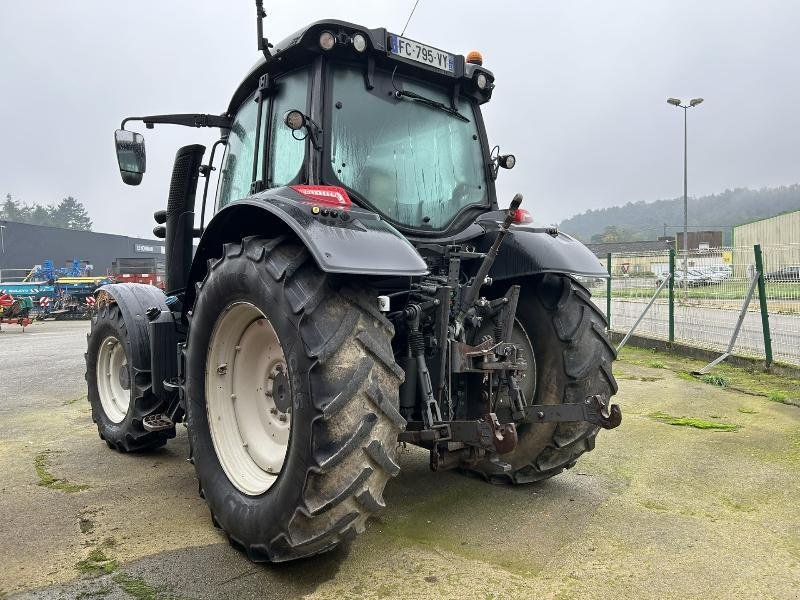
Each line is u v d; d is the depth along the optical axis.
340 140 2.89
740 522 2.89
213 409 2.86
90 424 5.17
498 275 3.27
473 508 3.12
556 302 3.28
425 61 3.16
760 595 2.24
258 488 2.60
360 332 2.27
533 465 3.30
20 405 5.95
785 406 5.24
